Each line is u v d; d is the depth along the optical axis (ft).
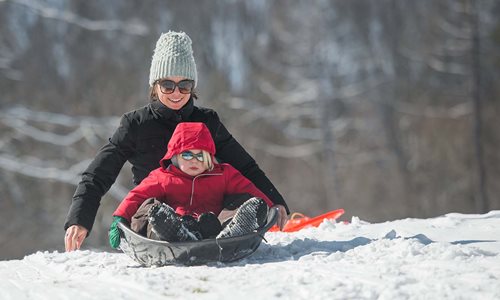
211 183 36.81
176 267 32.63
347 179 305.94
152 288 27.61
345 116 323.16
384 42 335.67
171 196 36.47
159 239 32.86
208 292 26.76
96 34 272.92
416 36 333.62
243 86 336.90
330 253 34.42
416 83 323.78
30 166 230.68
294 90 322.55
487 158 294.66
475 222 45.42
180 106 41.22
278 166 311.47
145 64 269.44
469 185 288.10
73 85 259.80
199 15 336.70
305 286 26.45
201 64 332.19
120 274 30.89
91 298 26.96
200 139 36.40
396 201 293.23
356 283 26.32
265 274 29.01
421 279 26.89
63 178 231.09
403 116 315.99
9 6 261.65
